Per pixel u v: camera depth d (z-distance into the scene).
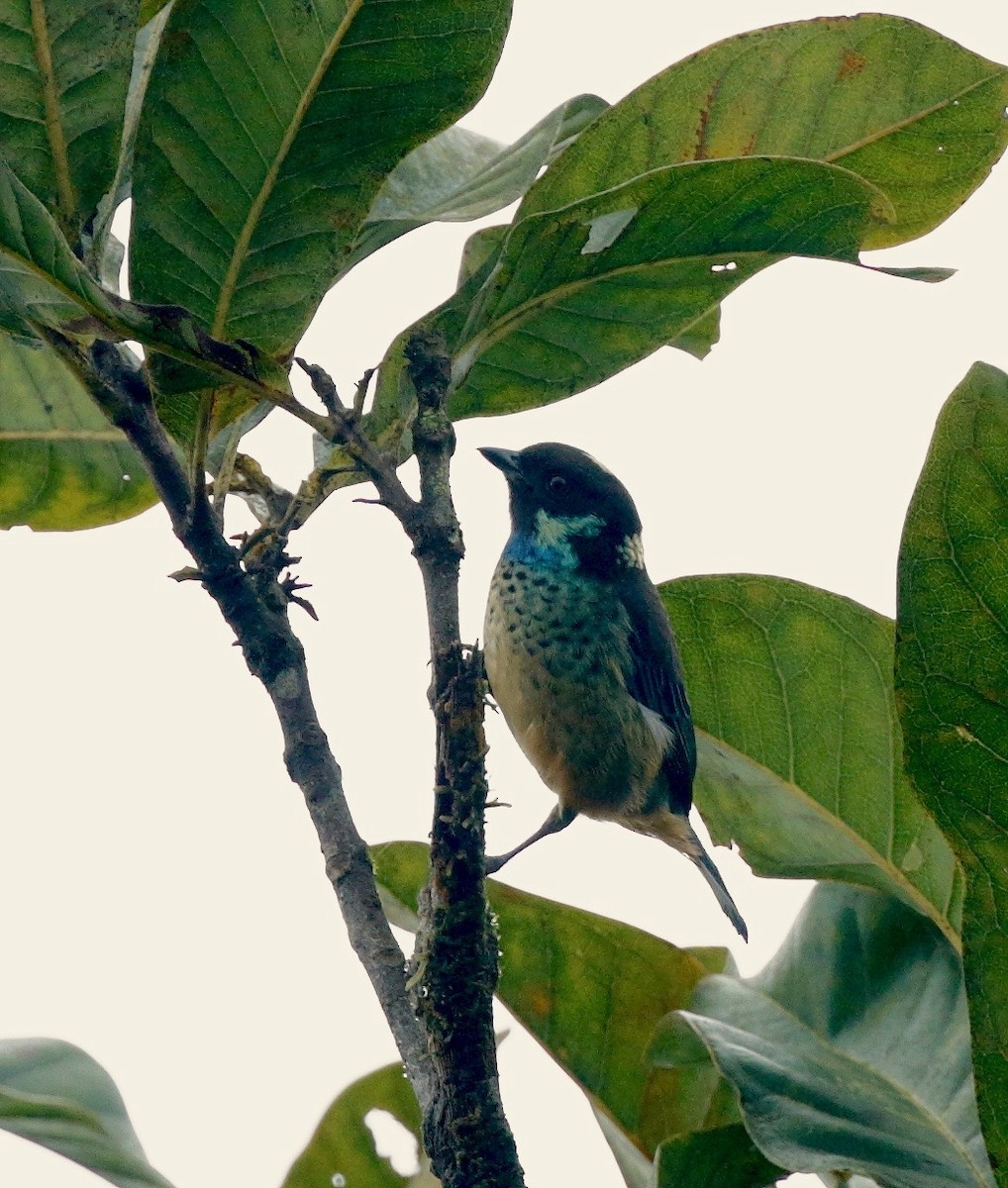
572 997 6.86
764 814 6.82
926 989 6.34
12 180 4.69
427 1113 4.70
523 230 5.85
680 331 6.48
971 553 4.47
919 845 6.49
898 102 6.65
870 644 6.57
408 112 5.56
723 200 5.79
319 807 5.22
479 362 6.62
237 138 5.49
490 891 6.86
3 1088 4.98
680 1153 5.76
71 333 5.23
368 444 5.18
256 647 5.45
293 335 5.77
